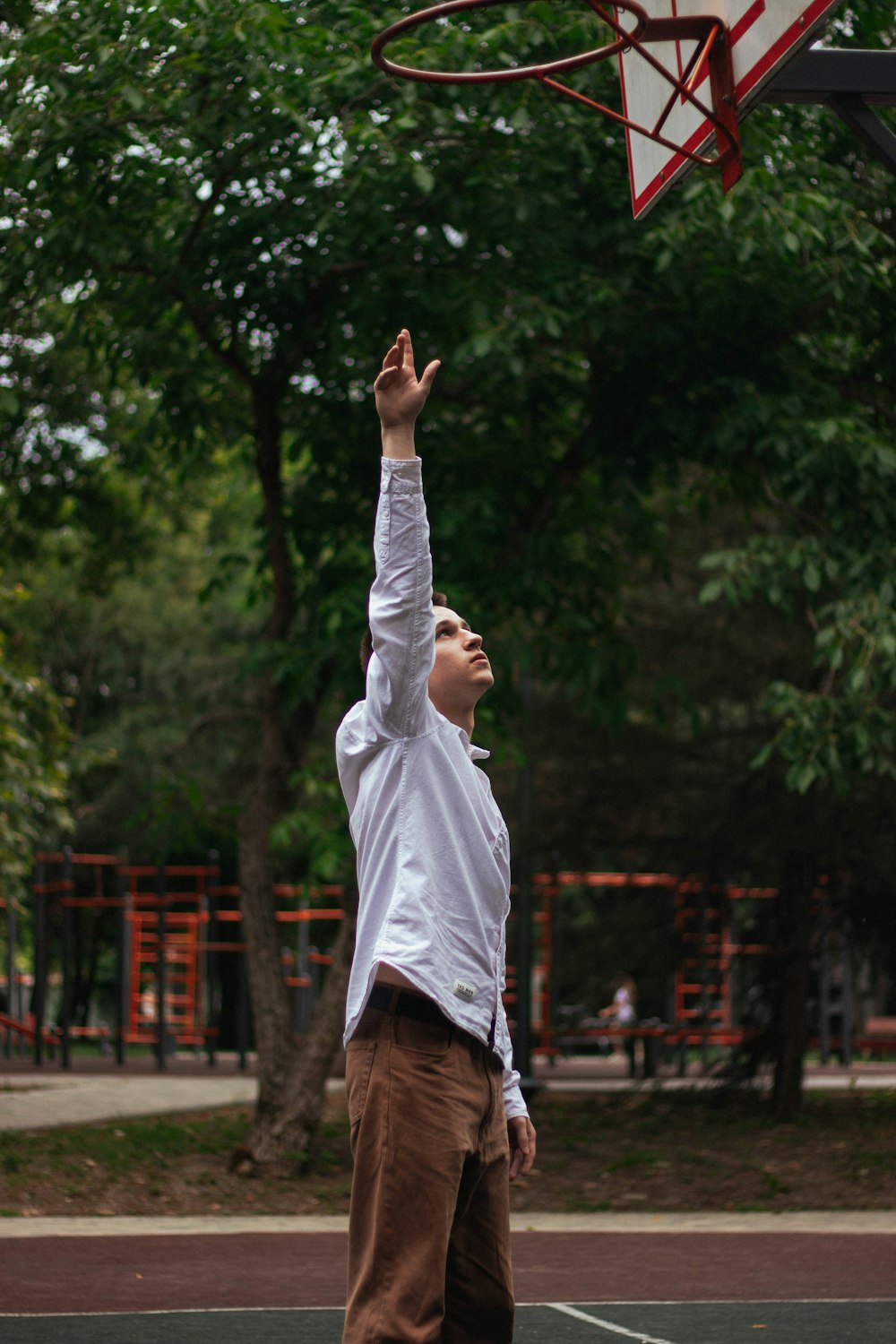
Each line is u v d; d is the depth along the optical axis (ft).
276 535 35.86
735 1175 34.81
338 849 32.19
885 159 15.61
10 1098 47.80
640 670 48.32
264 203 31.96
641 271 33.63
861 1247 25.18
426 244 33.17
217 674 92.89
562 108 31.12
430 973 9.62
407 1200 9.46
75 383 43.98
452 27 29.14
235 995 109.09
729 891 50.16
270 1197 31.40
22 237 31.17
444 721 10.18
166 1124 41.19
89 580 59.16
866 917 45.24
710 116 15.39
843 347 36.83
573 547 40.01
